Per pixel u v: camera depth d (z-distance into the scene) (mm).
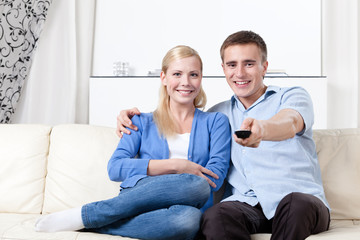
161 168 1379
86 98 3307
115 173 1418
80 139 1575
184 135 1522
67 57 3139
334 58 3125
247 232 1175
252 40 1448
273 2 3242
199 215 1236
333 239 1079
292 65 3234
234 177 1446
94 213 1232
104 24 3416
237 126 1507
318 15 3182
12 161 1562
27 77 2930
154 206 1239
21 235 1192
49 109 3070
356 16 3068
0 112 2686
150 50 3379
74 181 1521
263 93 1513
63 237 1164
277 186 1307
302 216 1059
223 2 3301
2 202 1530
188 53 1535
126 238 1203
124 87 2988
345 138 1509
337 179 1441
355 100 3076
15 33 2703
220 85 2881
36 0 2801
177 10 3352
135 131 1524
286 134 1096
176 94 1525
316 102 2848
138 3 3381
